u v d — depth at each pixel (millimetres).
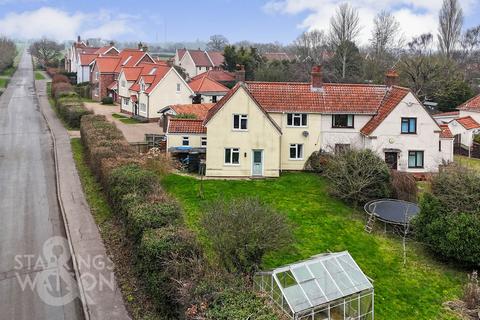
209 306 17594
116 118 73750
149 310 21266
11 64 158375
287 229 25266
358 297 22953
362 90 48188
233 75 96250
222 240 23484
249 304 17641
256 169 43812
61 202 34531
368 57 109188
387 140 45125
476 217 31641
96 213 32406
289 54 153500
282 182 42875
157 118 70688
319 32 127375
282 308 20750
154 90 69875
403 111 45031
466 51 122125
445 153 50094
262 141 43469
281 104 45625
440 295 28312
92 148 41469
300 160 46344
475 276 29344
